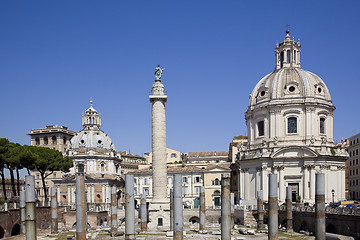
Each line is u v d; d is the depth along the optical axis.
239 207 90.62
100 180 123.44
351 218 58.78
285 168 92.75
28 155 87.56
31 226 41.75
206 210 98.31
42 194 145.50
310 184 90.69
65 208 97.62
